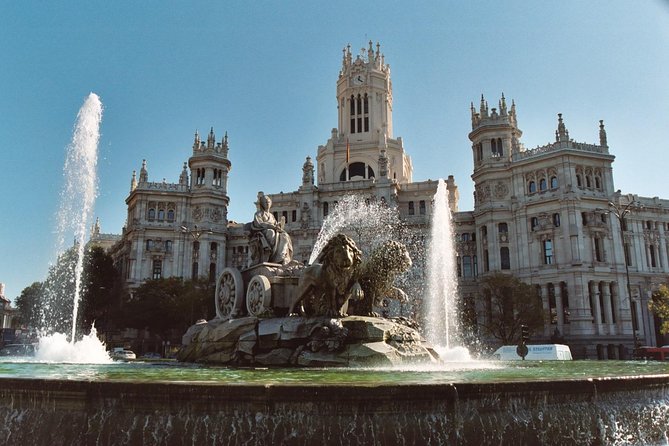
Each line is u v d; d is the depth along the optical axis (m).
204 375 13.79
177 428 9.18
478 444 9.78
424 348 19.47
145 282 92.12
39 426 9.69
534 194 86.06
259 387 9.25
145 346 97.25
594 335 76.25
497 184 90.12
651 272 84.94
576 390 11.09
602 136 85.94
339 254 19.12
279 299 21.67
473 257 94.31
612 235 82.50
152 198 105.25
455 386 9.82
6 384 10.15
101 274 99.88
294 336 18.91
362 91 121.00
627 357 77.00
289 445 9.05
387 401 9.42
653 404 12.61
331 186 103.19
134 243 102.56
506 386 10.28
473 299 92.12
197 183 108.94
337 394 9.28
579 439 10.85
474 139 94.94
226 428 9.10
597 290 79.12
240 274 23.97
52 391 9.73
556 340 75.12
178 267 102.81
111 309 96.12
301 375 13.98
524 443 10.19
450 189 106.62
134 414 9.34
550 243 83.25
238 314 23.12
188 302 81.44
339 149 116.00
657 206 89.12
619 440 11.50
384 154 103.00
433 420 9.57
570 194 81.25
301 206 102.62
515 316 73.62
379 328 18.69
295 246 100.75
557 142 84.38
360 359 17.72
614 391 11.82
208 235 104.50
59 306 94.94
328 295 19.73
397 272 20.88
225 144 111.88
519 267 85.25
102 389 9.53
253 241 24.44
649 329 82.50
